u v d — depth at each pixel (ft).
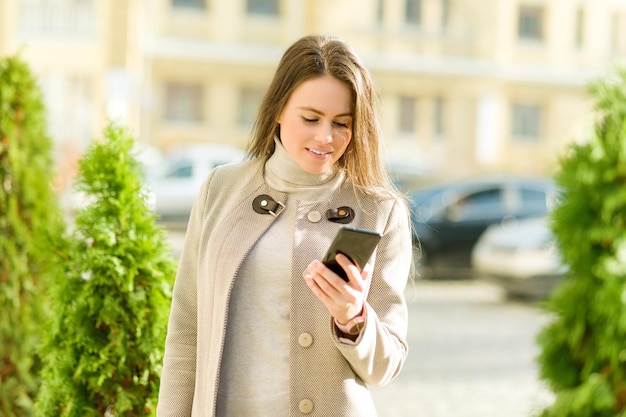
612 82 13.25
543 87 110.73
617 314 12.54
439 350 32.86
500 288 43.37
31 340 15.93
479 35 108.99
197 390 8.90
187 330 9.39
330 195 9.02
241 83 103.40
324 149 8.59
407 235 9.12
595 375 12.89
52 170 16.96
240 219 8.97
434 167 107.34
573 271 13.25
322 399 8.47
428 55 107.76
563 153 13.56
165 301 11.71
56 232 12.20
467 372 29.58
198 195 9.52
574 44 111.24
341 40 8.85
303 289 8.58
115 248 11.55
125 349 11.51
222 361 8.66
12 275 15.71
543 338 13.55
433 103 108.37
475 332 36.40
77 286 11.79
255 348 8.63
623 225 12.75
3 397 15.61
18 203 16.07
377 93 9.23
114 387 11.59
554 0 110.32
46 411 11.80
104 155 11.80
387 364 8.42
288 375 8.50
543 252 41.83
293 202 8.99
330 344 8.53
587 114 13.26
